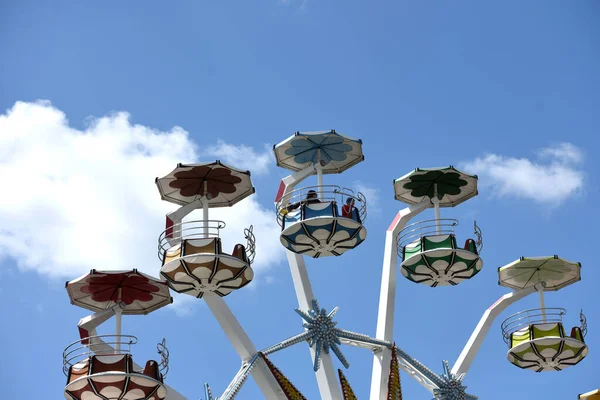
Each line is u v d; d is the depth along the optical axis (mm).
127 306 28562
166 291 28031
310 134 29281
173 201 28906
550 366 32000
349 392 26906
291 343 27938
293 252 29188
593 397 33312
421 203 31109
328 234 27547
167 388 25969
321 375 28156
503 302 32312
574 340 30984
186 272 25906
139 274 27000
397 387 28453
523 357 31688
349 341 29453
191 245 25828
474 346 31359
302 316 28500
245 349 26938
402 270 30500
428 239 29641
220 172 27844
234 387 26000
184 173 27750
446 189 31406
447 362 30516
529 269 32469
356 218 27750
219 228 26641
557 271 32625
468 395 30328
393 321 30109
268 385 26672
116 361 25047
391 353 29562
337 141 29578
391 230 31484
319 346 28391
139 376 24906
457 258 29344
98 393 25000
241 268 26094
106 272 26719
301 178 29422
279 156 30094
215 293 26922
